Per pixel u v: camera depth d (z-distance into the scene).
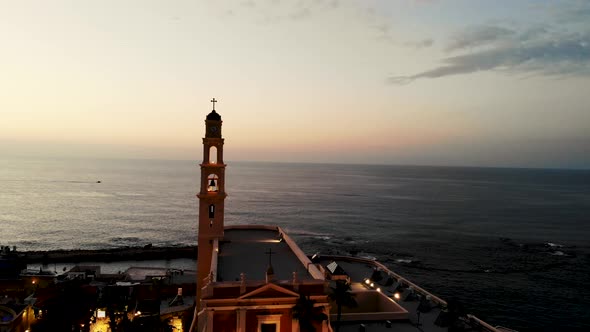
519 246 154.88
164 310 68.88
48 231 168.62
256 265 46.22
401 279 65.75
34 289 73.06
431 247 151.38
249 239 60.09
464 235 175.12
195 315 55.75
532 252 145.38
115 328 61.19
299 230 183.12
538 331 81.12
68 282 72.12
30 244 146.88
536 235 177.12
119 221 195.25
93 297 72.31
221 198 56.84
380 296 55.84
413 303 56.75
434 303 56.44
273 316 37.78
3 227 173.50
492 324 83.62
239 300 37.09
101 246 147.12
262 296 37.72
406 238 167.50
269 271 38.62
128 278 86.00
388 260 131.62
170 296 77.94
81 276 84.75
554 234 180.00
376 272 67.62
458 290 103.31
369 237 169.12
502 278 113.38
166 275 88.00
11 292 73.25
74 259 124.12
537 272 119.44
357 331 46.25
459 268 122.94
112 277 87.50
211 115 56.78
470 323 50.12
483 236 173.50
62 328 63.72
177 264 125.62
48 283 76.94
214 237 56.97
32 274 82.44
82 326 65.62
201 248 56.75
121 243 152.38
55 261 122.75
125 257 128.12
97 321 66.25
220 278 41.47
